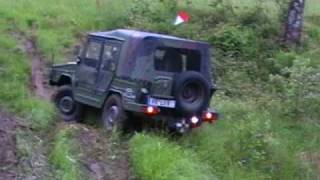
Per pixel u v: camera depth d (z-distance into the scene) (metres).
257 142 13.59
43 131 12.14
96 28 21.17
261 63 19.12
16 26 20.16
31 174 10.22
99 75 13.89
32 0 22.80
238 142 13.57
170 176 11.11
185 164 11.54
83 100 14.24
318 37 21.53
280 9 21.41
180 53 13.32
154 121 13.01
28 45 19.05
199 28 20.58
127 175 11.36
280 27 20.84
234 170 12.52
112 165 11.62
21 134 11.38
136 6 21.80
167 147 12.04
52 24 20.97
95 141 12.45
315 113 15.98
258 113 15.62
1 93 13.52
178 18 20.62
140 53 13.07
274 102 16.30
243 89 17.58
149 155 11.59
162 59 13.16
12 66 16.23
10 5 21.75
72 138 12.27
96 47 14.13
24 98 13.59
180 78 12.91
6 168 10.12
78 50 15.76
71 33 20.41
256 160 13.21
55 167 10.70
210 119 13.36
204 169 11.95
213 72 18.44
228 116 15.17
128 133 13.21
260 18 21.31
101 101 13.73
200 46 13.53
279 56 19.16
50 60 18.25
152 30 20.50
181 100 12.93
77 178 10.72
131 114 13.13
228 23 20.81
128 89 13.08
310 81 16.25
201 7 22.33
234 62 18.97
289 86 16.50
